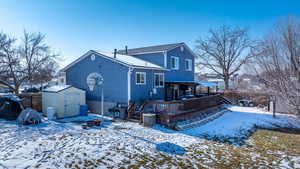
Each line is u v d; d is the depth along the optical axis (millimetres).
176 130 9969
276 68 7898
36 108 14609
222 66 34656
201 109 14094
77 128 9875
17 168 5062
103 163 5551
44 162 5500
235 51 33531
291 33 7559
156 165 5516
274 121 12984
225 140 8469
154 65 16594
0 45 18281
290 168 5477
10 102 12344
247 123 12352
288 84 7297
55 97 12672
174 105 11367
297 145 7809
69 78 17875
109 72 14633
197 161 5898
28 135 8320
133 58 17609
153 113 11133
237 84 35000
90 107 15969
